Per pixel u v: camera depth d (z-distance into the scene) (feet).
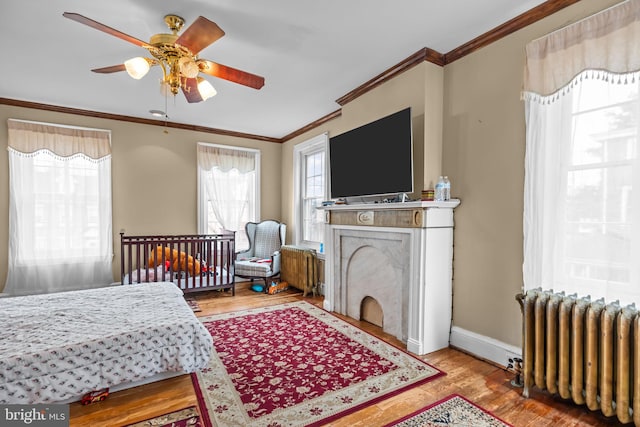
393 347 8.90
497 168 8.05
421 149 9.18
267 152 18.63
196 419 5.77
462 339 8.75
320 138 15.15
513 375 7.38
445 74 9.38
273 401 6.32
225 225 17.17
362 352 8.56
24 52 8.86
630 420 5.33
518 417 5.87
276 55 9.15
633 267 5.69
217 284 14.23
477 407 6.15
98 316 7.13
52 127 13.17
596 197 6.18
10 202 12.60
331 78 10.68
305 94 12.07
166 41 6.78
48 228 13.20
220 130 17.08
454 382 7.07
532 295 6.50
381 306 10.14
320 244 15.64
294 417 5.83
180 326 6.76
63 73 10.18
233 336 9.64
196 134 16.48
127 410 6.00
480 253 8.43
